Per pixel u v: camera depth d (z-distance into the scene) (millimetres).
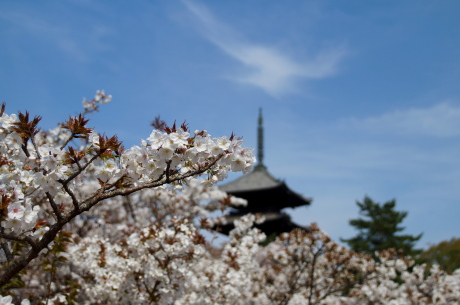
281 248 12992
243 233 9102
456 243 36156
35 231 4133
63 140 8867
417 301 10766
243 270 8227
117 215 13977
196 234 6754
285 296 10609
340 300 11375
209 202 14023
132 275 6762
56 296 6254
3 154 4469
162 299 6414
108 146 3658
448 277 10844
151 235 6594
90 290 7035
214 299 7418
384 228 38406
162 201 12430
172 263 6645
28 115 3744
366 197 41188
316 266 11242
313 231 10445
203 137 3627
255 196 29609
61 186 3701
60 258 5641
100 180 3877
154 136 3609
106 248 7238
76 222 12148
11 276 3859
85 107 9695
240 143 3662
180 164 3656
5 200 3516
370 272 10859
